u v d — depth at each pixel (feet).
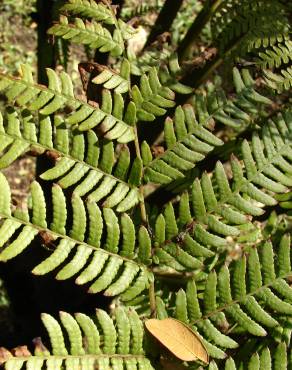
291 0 2.35
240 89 2.01
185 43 2.59
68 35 1.98
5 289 2.91
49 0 2.41
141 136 2.56
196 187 1.91
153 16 4.45
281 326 1.94
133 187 1.93
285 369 1.79
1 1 5.13
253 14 2.27
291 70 2.15
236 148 2.41
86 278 1.77
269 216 2.43
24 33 5.11
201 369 1.78
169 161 1.95
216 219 1.90
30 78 1.83
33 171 4.15
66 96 1.87
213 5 2.51
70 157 1.85
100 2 2.04
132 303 2.08
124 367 1.76
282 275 1.84
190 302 1.86
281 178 1.94
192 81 2.53
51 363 1.63
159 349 1.79
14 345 2.82
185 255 1.91
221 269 1.86
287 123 1.98
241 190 1.92
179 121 1.96
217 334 1.83
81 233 1.78
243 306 1.89
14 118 1.79
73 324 1.67
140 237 1.89
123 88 1.99
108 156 1.89
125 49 2.08
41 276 2.68
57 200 1.75
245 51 2.23
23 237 1.70
